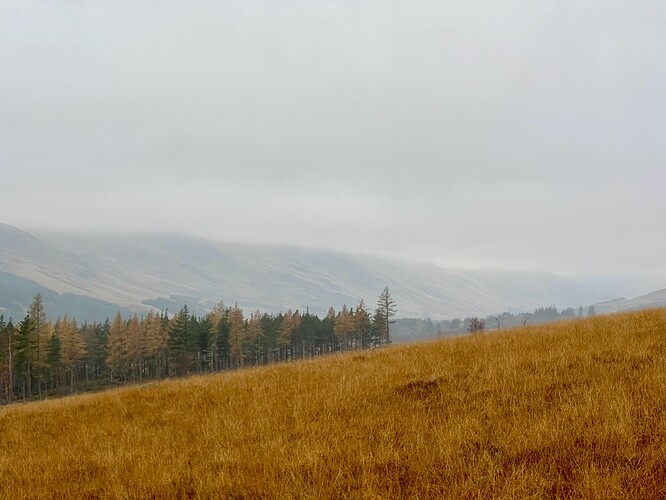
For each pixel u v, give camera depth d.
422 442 5.52
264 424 7.29
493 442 5.29
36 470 6.69
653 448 4.59
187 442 7.11
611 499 3.88
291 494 4.68
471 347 11.52
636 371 6.88
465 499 4.16
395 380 9.02
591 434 5.01
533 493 4.12
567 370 7.59
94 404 12.12
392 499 4.35
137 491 5.36
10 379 58.38
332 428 6.64
